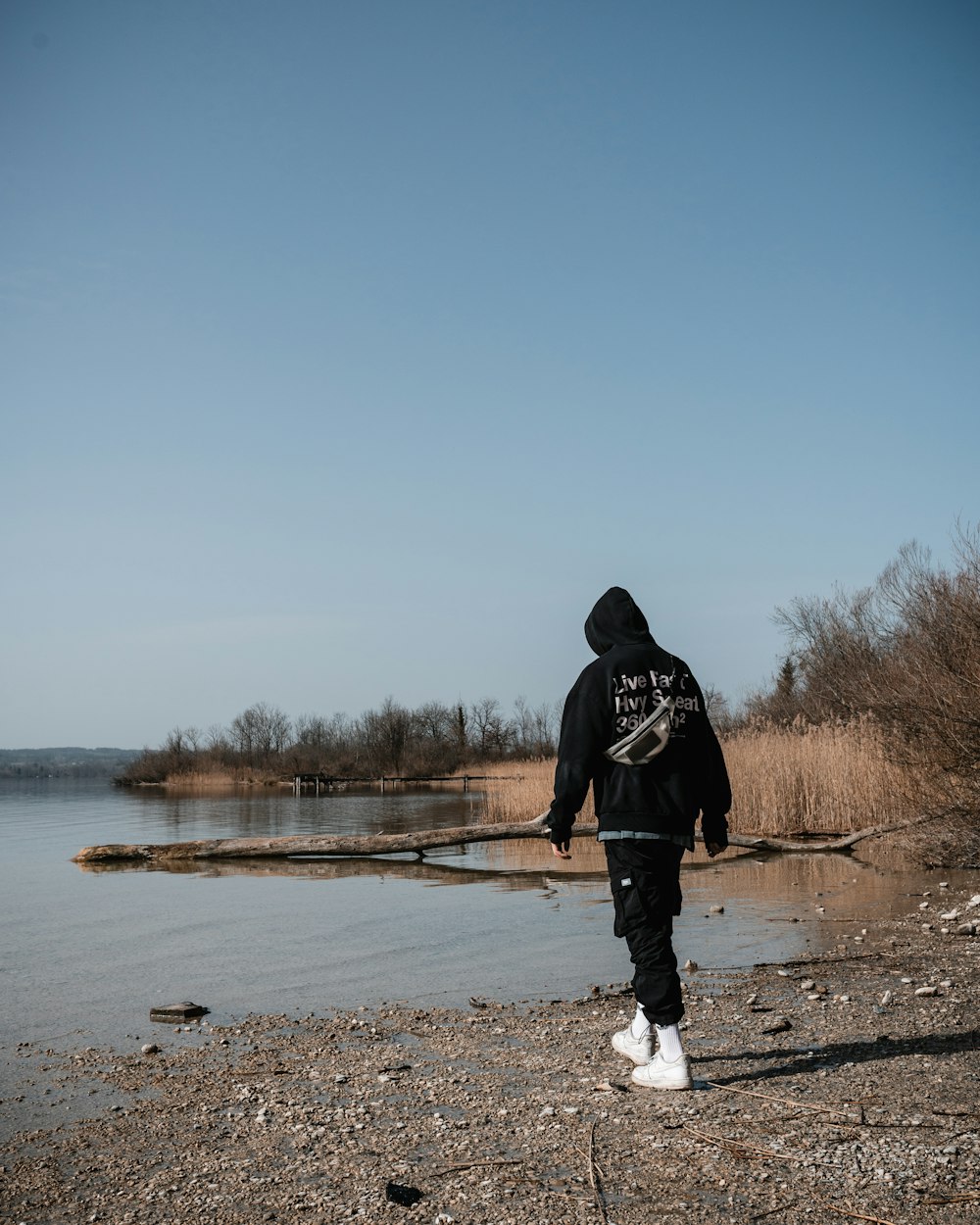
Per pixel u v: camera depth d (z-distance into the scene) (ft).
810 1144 11.89
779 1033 17.38
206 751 254.06
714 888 38.58
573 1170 11.37
